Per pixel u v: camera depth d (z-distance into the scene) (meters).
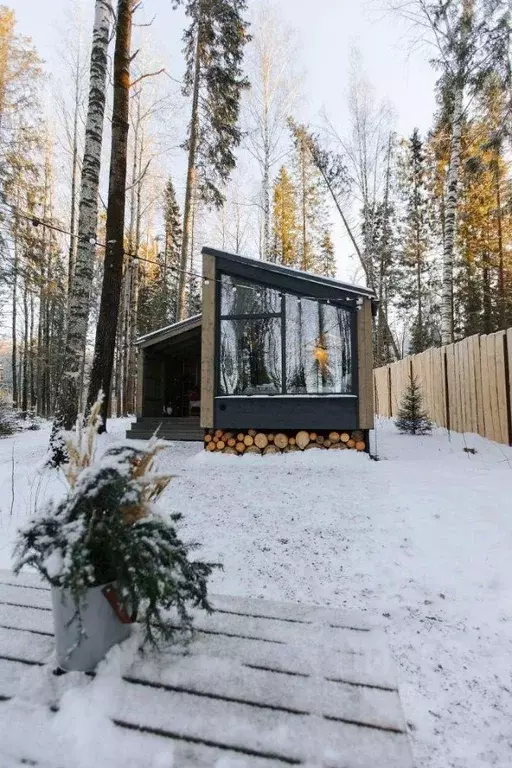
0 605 1.62
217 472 5.89
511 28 6.07
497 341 6.50
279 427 6.93
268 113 13.98
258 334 7.21
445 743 1.50
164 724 1.00
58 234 16.02
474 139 8.75
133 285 16.78
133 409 18.91
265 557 3.02
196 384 12.73
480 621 2.24
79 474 1.32
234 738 0.96
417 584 2.63
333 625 1.50
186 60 11.95
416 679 1.83
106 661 1.22
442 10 8.87
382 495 4.46
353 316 6.86
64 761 0.91
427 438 7.95
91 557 1.25
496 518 3.52
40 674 1.19
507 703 1.69
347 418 6.72
